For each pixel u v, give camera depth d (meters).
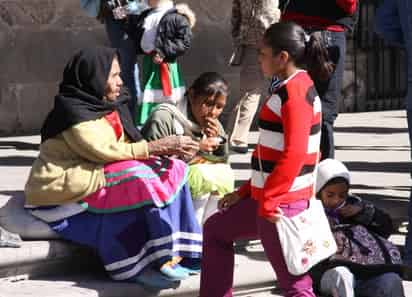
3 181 9.49
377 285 6.55
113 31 11.07
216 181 6.92
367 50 17.88
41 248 6.49
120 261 6.45
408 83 7.39
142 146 6.46
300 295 5.71
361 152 12.25
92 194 6.46
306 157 5.52
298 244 5.60
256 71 11.38
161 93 11.08
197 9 15.55
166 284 6.47
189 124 6.91
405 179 10.24
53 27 14.01
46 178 6.46
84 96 6.45
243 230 6.03
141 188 6.40
